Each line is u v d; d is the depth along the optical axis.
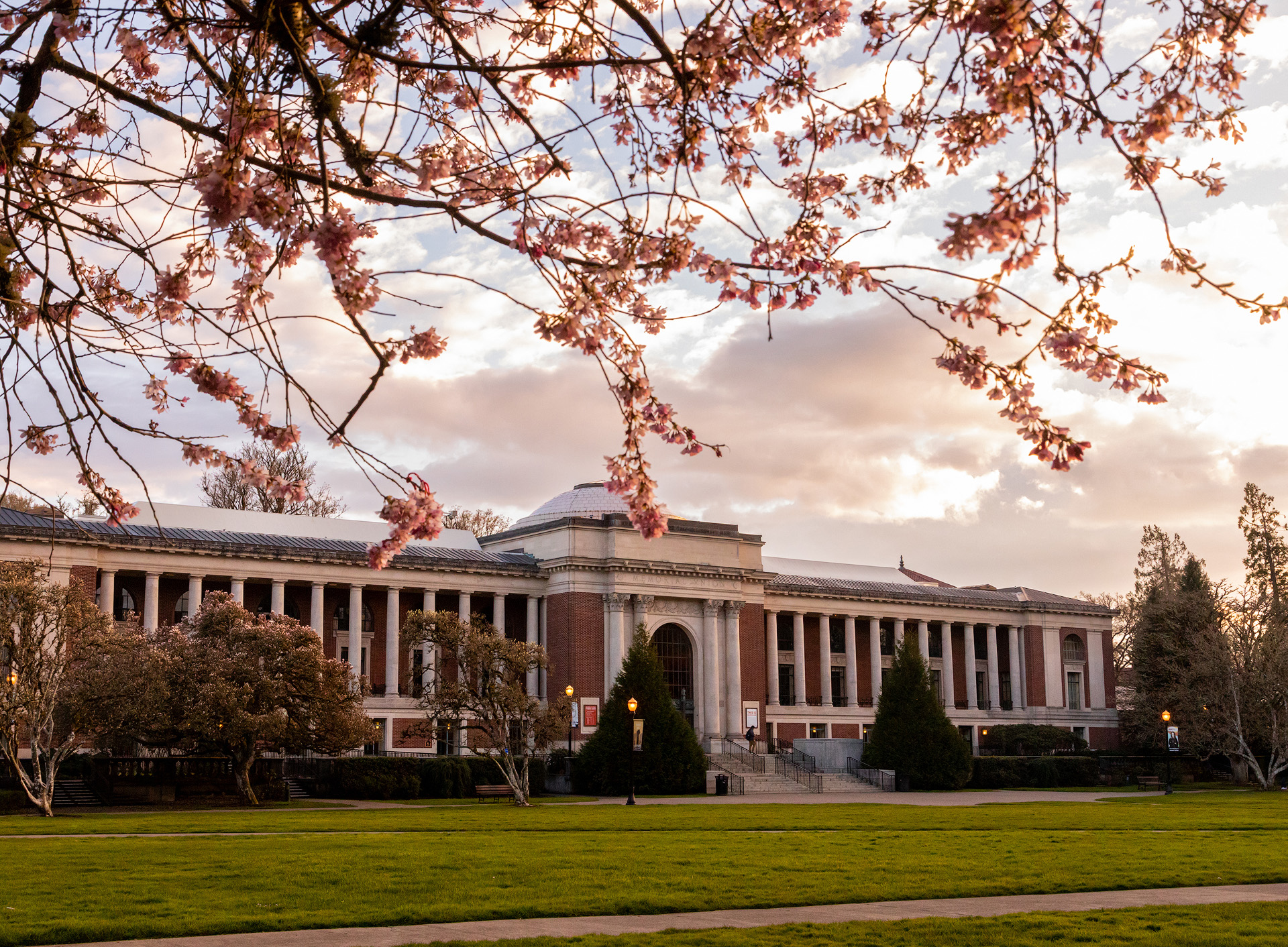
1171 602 111.81
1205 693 101.38
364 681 70.31
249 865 28.91
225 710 60.06
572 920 21.41
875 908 23.03
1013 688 123.00
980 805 64.06
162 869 27.94
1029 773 95.44
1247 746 96.25
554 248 9.64
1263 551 123.56
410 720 90.38
